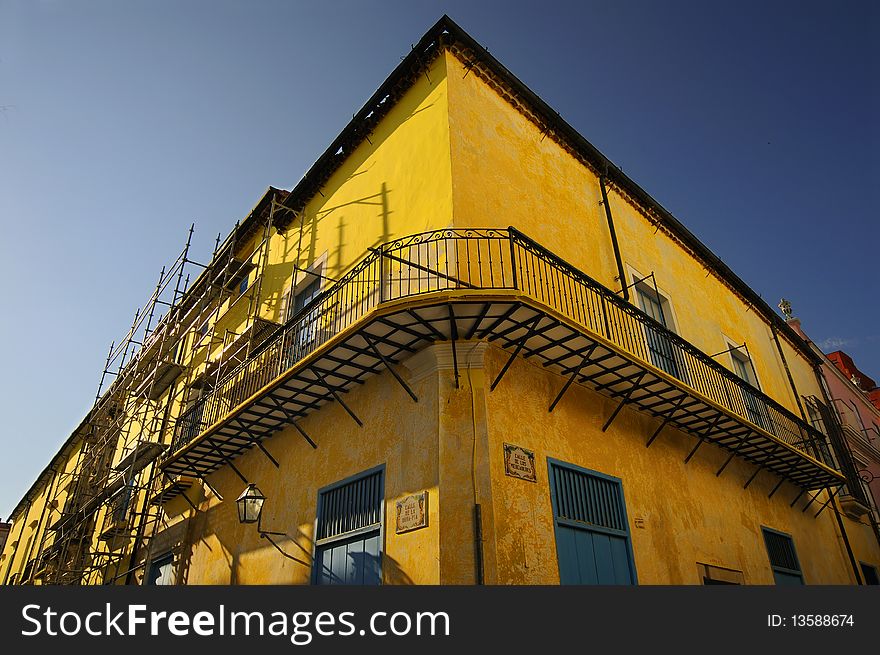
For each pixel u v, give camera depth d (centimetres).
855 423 1983
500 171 911
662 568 771
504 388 690
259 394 816
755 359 1472
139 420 1500
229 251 1445
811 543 1222
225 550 954
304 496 823
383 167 1012
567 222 1005
